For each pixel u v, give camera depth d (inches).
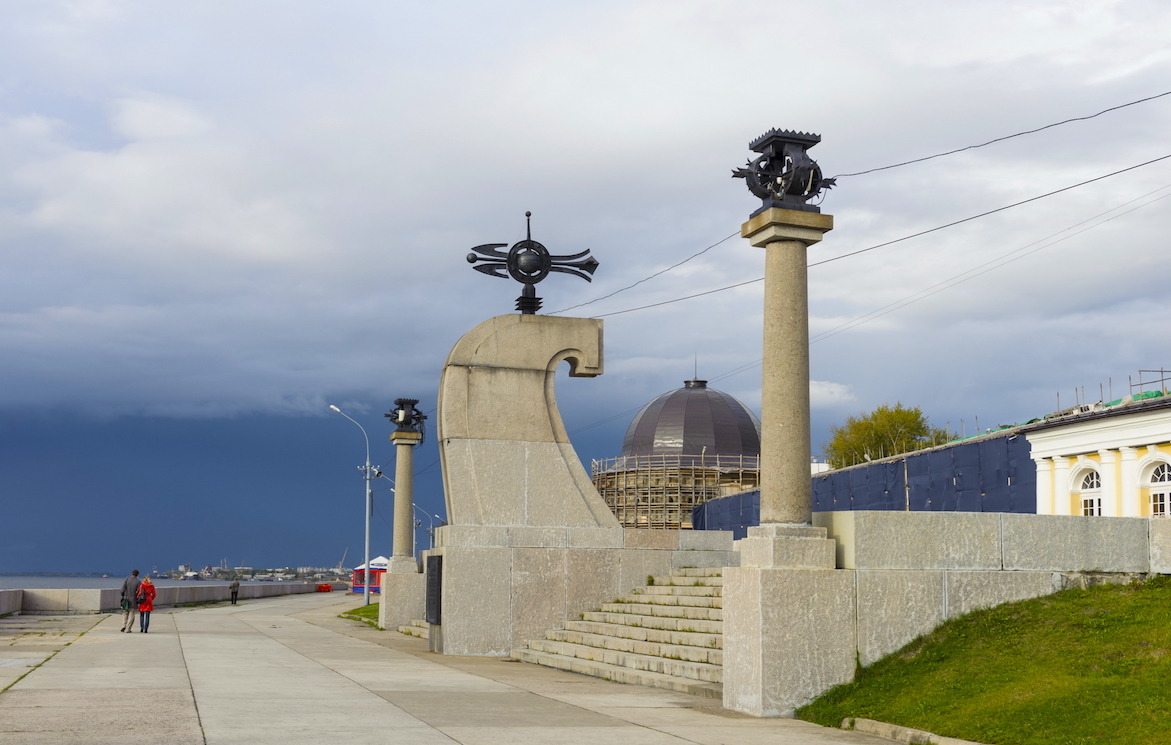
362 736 425.1
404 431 1483.8
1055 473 1298.0
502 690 611.5
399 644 1000.9
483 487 916.6
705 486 3324.3
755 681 524.1
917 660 532.4
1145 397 1198.9
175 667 698.8
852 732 470.6
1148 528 604.1
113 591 1659.7
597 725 476.1
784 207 558.9
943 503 1563.7
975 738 417.4
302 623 1413.6
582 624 857.5
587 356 970.7
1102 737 386.6
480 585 888.3
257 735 420.8
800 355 559.2
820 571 538.6
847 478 1882.4
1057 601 569.3
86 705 497.0
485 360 941.2
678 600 817.5
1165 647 467.5
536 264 976.3
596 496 946.7
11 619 1353.3
